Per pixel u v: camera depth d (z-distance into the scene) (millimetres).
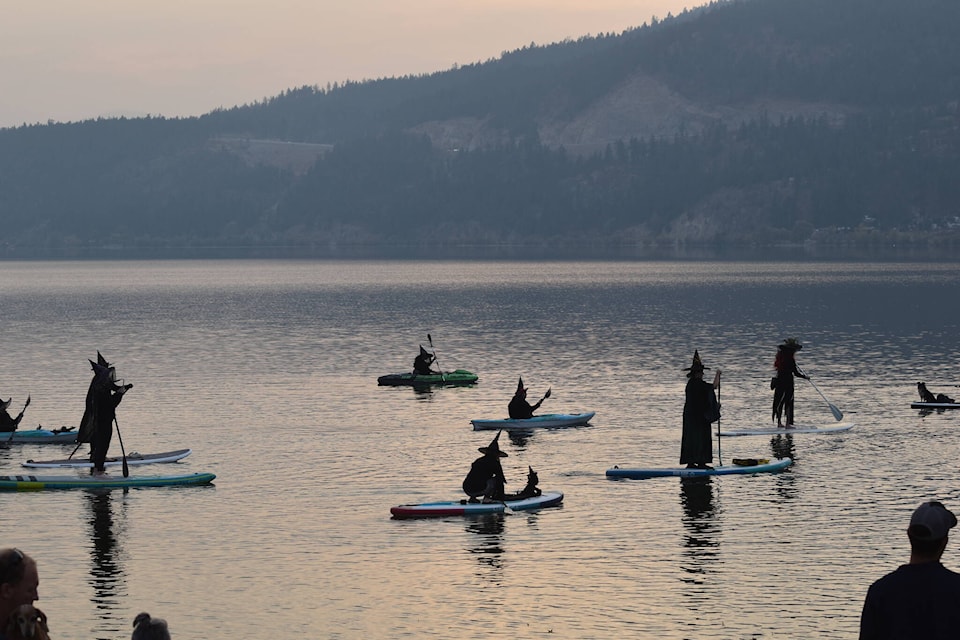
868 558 46438
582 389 100750
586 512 54531
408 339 156500
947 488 58812
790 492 58188
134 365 124000
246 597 42469
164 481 61438
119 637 38469
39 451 73062
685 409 64000
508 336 158875
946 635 21969
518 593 42656
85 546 49406
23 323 195500
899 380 103875
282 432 78625
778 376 77812
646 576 44469
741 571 44938
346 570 45656
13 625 20703
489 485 55469
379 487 60781
